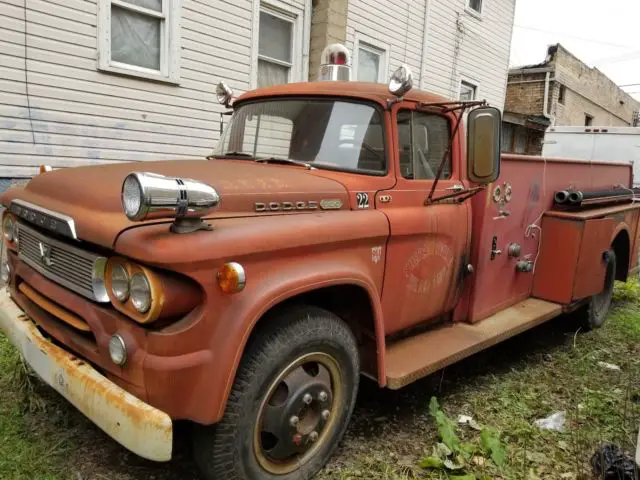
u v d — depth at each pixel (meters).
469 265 3.70
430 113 3.35
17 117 5.35
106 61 5.85
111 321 2.18
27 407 3.12
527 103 18.20
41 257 2.60
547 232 4.50
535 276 4.57
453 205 3.49
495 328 3.75
